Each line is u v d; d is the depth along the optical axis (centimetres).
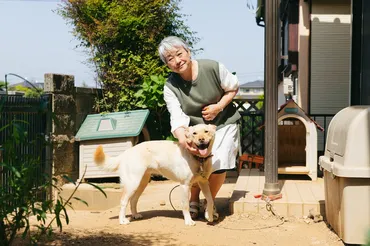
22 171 315
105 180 832
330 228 469
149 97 860
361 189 395
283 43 1364
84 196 749
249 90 7156
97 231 451
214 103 494
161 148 488
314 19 1012
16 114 669
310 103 1017
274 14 539
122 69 910
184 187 476
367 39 609
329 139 473
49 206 337
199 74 480
